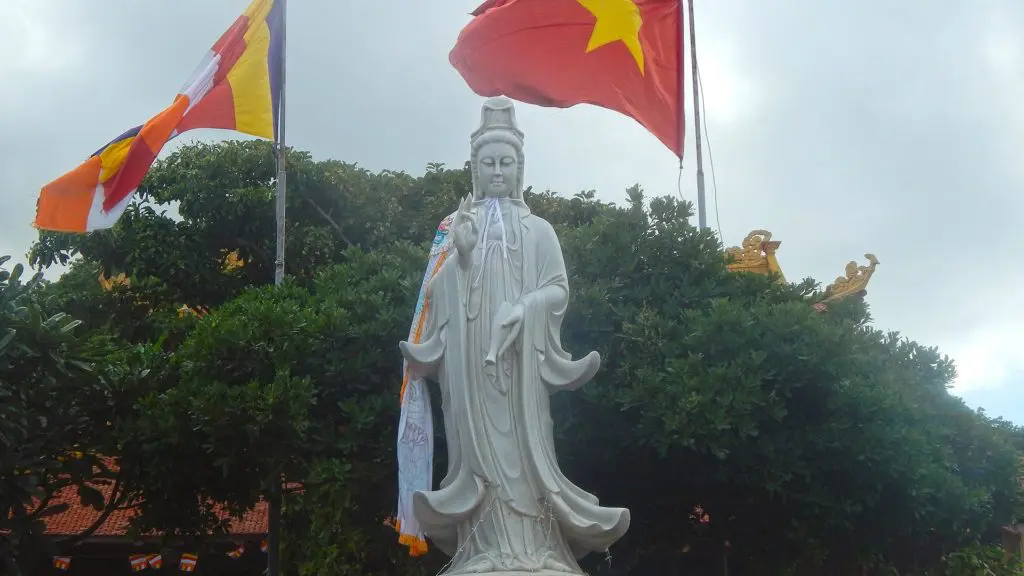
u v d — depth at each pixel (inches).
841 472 558.9
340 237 911.0
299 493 636.7
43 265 900.0
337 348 567.2
